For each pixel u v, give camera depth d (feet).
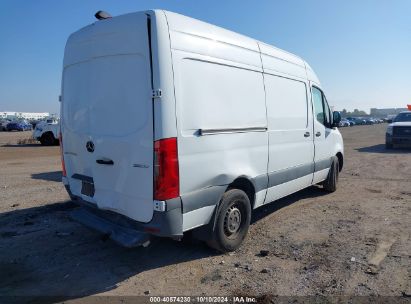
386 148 62.49
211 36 14.35
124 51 13.07
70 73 15.72
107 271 14.08
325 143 24.25
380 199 24.90
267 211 22.04
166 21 12.54
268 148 17.63
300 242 16.85
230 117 15.02
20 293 12.51
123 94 13.17
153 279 13.42
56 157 51.96
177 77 12.64
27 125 179.93
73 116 15.62
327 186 26.32
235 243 15.74
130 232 13.30
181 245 16.48
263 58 17.48
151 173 12.48
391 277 13.35
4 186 29.30
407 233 17.90
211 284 13.01
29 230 18.56
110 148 13.69
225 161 14.78
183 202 12.99
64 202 23.90
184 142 12.85
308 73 22.12
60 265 14.61
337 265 14.37
